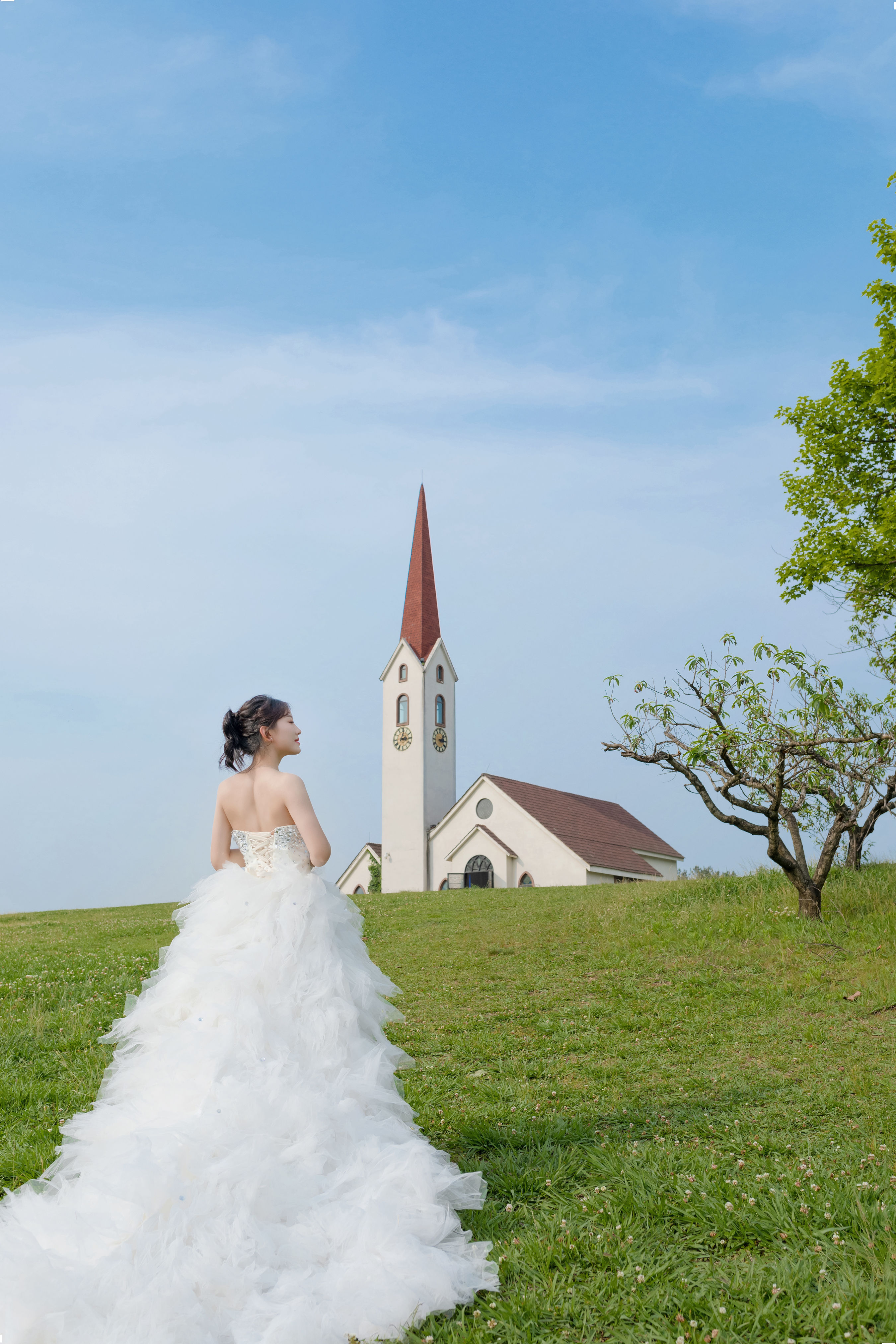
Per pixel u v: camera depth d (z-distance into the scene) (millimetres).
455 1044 8625
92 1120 4164
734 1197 4293
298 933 4578
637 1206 4277
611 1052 8109
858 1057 7496
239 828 4949
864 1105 6125
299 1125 3955
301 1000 4418
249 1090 3975
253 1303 3266
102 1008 10234
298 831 4926
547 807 62750
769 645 13156
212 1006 4328
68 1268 3344
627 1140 5574
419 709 69688
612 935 14805
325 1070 4254
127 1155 3725
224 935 4633
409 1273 3479
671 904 17156
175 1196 3553
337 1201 3756
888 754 13516
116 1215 3592
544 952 14180
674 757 13938
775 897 15672
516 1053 8195
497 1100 6672
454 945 15562
